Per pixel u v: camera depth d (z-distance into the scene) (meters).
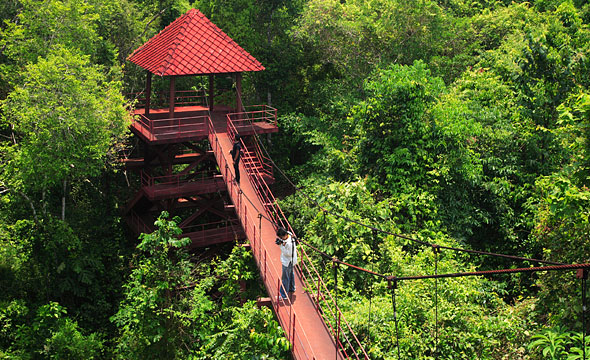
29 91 21.97
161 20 39.28
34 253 23.44
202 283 19.52
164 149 26.69
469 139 24.86
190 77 34.81
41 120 21.14
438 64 33.44
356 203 21.50
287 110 36.34
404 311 15.76
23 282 22.31
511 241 24.72
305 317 14.15
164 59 24.48
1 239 21.58
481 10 44.53
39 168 21.41
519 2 45.75
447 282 16.81
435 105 24.48
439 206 23.50
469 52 35.62
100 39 28.88
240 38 34.91
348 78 33.47
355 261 18.98
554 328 13.41
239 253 19.23
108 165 27.31
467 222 23.67
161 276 18.27
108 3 31.50
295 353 13.08
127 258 27.27
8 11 27.55
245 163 22.98
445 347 14.59
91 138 22.45
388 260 18.73
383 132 24.80
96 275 25.83
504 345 15.09
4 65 24.92
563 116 15.02
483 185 24.03
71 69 22.36
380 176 24.95
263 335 13.82
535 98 24.17
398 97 23.97
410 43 33.28
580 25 26.02
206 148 35.31
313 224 20.62
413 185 23.56
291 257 14.66
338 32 33.72
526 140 24.75
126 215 29.31
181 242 18.42
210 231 26.84
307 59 36.88
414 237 21.30
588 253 15.11
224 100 35.84
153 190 24.98
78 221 26.08
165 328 17.75
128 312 18.28
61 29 25.75
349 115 29.88
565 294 15.17
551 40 24.48
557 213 14.41
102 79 25.69
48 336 20.89
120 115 23.36
